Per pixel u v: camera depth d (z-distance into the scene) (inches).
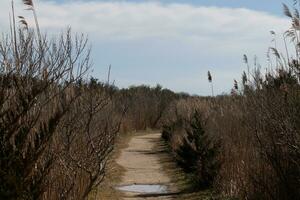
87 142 295.6
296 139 290.4
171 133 1070.4
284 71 328.5
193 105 952.3
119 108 1101.7
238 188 415.2
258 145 343.6
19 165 209.9
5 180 201.0
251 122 353.1
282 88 312.5
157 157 912.3
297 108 298.2
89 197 442.6
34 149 218.8
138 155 948.0
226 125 513.0
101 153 298.0
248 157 382.9
